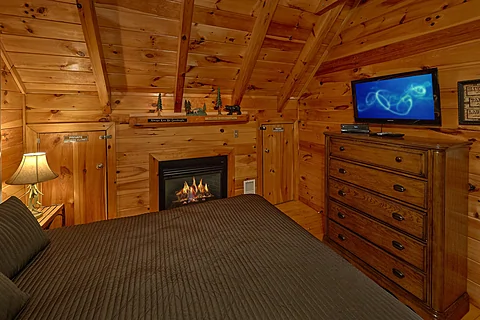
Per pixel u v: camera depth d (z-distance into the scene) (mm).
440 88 2176
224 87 3475
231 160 3730
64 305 1011
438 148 1724
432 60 2229
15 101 2461
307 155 4023
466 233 1982
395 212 2041
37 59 2371
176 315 959
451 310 1854
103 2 2178
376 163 2195
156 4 2295
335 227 2686
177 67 2809
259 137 3898
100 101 2889
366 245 2318
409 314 966
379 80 2506
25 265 1275
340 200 2605
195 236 1604
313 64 3518
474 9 1937
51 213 2365
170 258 1362
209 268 1266
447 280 1833
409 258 1949
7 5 1953
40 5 2004
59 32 2211
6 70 2289
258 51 2912
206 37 2699
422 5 2287
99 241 1553
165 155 3316
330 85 3432
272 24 2791
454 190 1829
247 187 3889
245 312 972
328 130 3545
